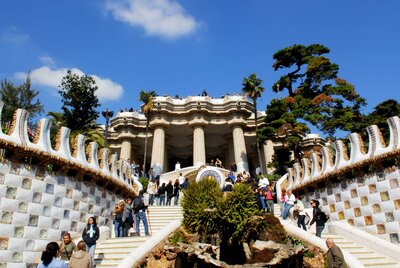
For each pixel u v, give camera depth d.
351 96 33.78
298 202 15.62
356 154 16.89
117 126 44.72
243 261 11.51
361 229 16.12
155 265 11.20
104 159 17.69
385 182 15.43
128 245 12.80
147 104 41.12
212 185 13.03
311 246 12.62
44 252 6.61
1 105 12.95
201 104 41.84
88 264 7.85
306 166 21.25
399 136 14.95
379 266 12.52
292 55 38.78
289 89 39.06
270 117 32.78
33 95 28.30
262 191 17.02
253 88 38.50
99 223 16.17
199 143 40.91
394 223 14.73
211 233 11.86
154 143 41.44
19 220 12.32
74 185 15.05
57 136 14.88
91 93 30.80
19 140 12.71
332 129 31.45
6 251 11.67
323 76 36.28
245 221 11.53
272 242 11.26
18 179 12.63
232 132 44.81
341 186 17.73
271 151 43.12
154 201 24.47
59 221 13.88
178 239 12.07
